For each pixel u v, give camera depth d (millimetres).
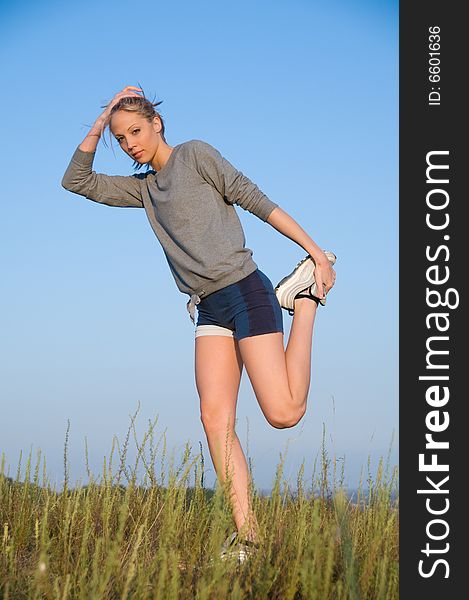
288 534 3262
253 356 3777
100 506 4023
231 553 3148
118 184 4238
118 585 3000
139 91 4105
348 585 2783
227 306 3867
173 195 3924
